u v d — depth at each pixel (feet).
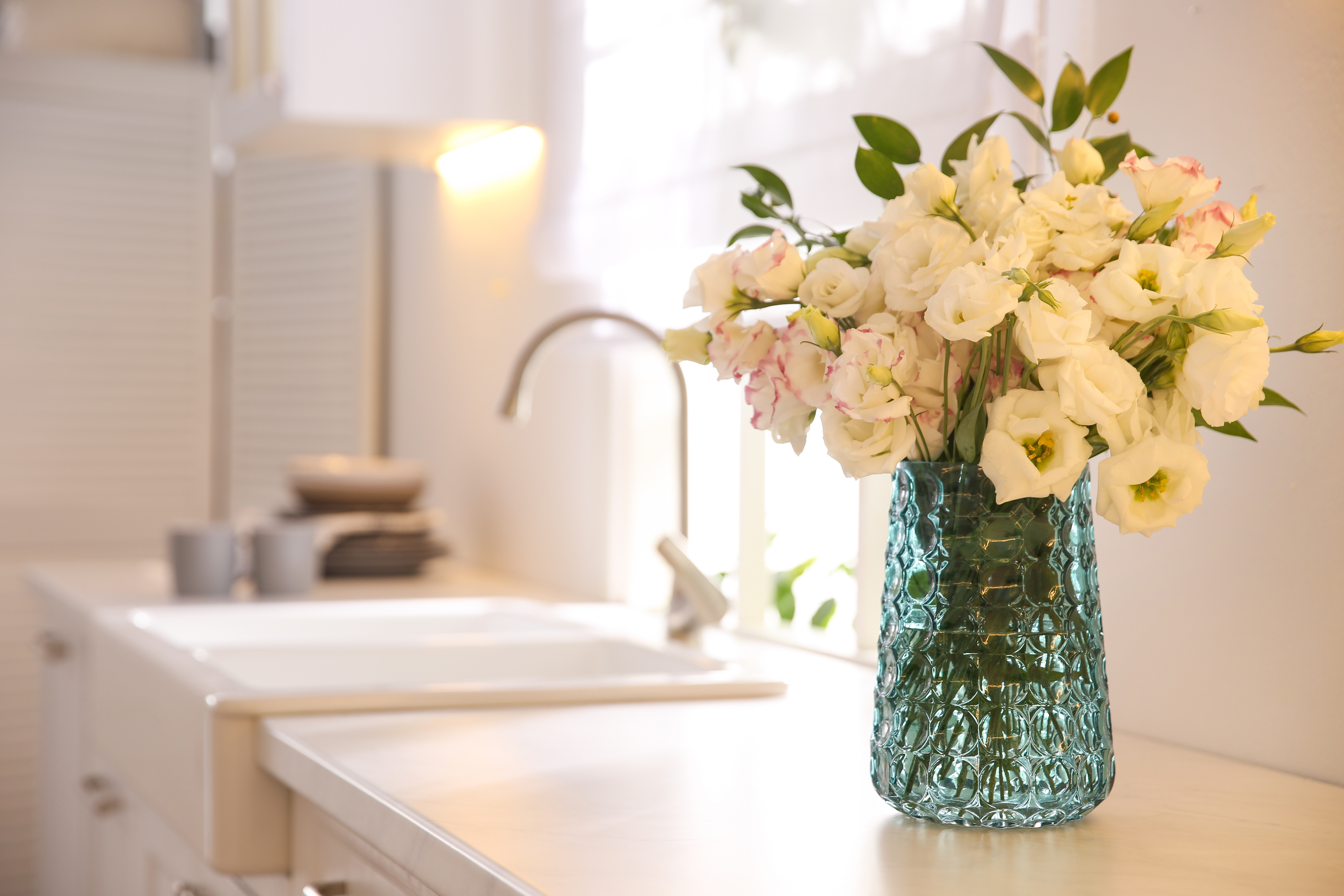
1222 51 3.67
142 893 5.55
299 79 7.39
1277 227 3.52
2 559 11.02
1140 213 3.86
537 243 7.33
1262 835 2.90
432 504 9.79
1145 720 3.95
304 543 7.23
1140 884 2.55
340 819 3.35
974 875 2.59
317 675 5.66
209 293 11.60
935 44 4.44
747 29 5.47
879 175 3.07
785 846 2.77
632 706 4.32
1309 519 3.43
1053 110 3.17
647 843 2.77
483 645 5.85
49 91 11.16
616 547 7.32
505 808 3.04
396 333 10.42
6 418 11.05
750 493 6.46
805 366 2.86
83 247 11.27
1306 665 3.44
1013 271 2.60
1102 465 2.63
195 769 4.45
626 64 6.45
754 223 5.40
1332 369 3.38
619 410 7.32
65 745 7.31
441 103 7.61
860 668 5.17
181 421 11.57
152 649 5.24
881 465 2.75
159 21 11.85
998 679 2.89
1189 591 3.79
